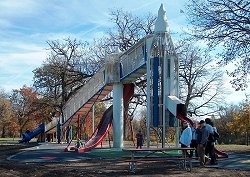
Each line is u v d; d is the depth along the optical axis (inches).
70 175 499.2
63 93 2033.7
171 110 917.2
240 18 844.6
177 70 980.6
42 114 2330.2
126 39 1834.4
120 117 1109.1
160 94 959.0
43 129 1744.6
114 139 1109.7
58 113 2187.5
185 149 551.8
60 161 695.7
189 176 483.2
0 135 3695.9
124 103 1165.1
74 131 1888.5
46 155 835.4
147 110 960.9
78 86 2022.6
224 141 2369.6
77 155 829.2
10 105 3403.1
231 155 829.8
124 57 1099.9
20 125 3299.7
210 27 871.1
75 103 1365.7
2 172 534.9
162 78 958.4
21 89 3270.2
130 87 1154.0
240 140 2303.2
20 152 949.2
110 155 823.1
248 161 685.3
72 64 2020.2
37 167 593.3
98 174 502.6
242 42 853.8
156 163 639.8
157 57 962.7
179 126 949.2
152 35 992.9
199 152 613.0
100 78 1193.4
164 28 979.3
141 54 1034.1
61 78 2055.9
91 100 1250.0
